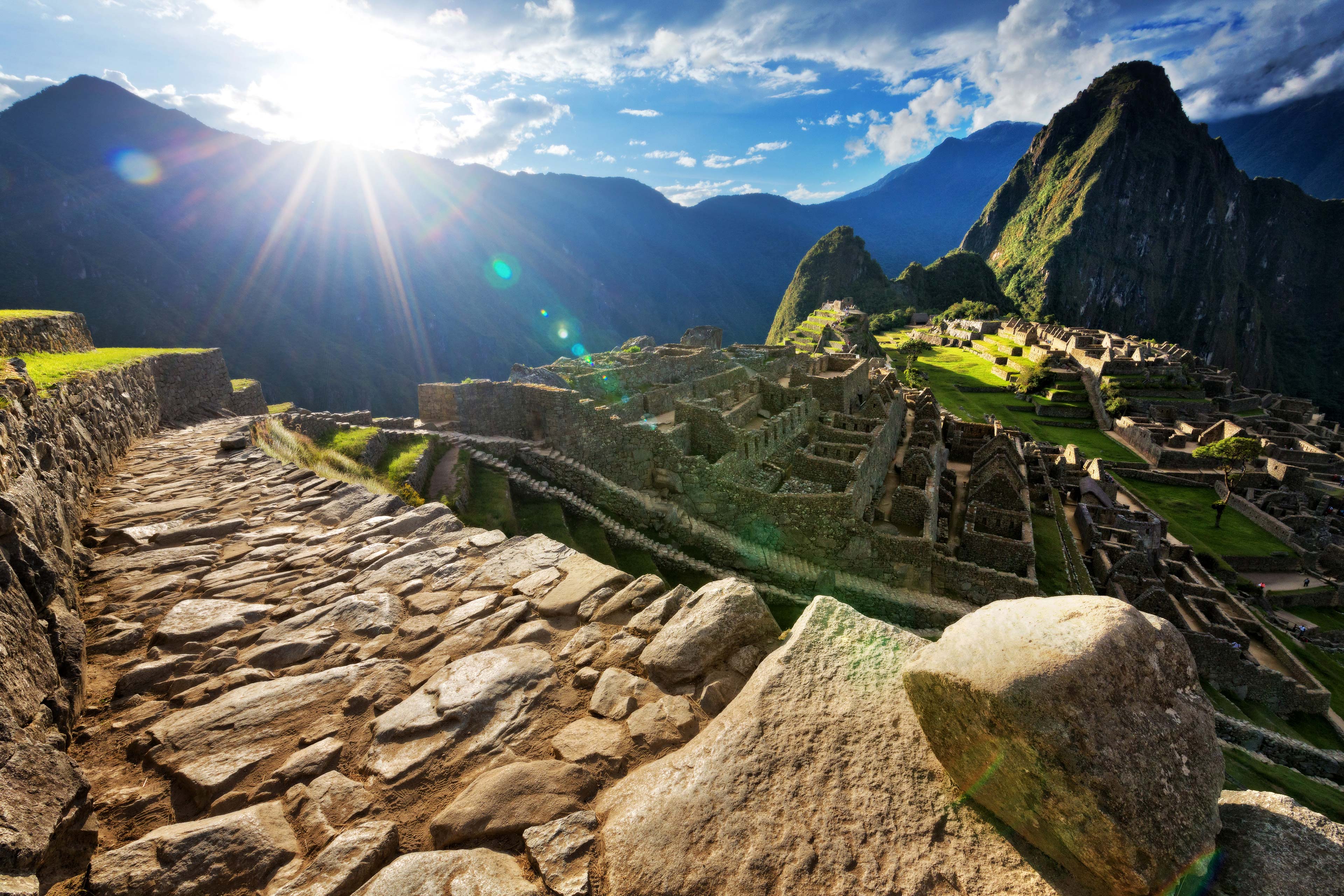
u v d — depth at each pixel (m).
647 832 3.72
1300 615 46.59
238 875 3.68
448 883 3.51
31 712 4.45
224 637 6.45
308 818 4.11
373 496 11.55
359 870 3.67
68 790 3.91
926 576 26.20
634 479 27.78
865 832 3.48
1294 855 2.97
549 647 6.06
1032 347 133.25
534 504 24.62
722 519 27.22
